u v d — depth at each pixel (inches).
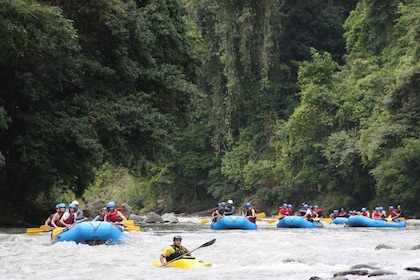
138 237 1756.9
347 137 4436.5
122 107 2297.0
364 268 1084.5
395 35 4940.9
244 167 5310.0
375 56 5049.2
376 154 4028.1
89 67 2309.3
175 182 5777.6
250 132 5472.4
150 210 5895.7
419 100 3892.7
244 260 1267.2
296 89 5733.3
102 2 2231.8
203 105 5433.1
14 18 1860.2
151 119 2338.8
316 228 2628.0
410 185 3944.4
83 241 1534.2
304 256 1321.4
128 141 2378.2
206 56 5290.4
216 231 2282.2
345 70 5039.4
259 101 5462.6
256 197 5305.1
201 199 5861.2
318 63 5019.7
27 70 2161.7
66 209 1891.0
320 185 4734.3
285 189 5068.9
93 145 2144.4
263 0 5295.3
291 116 4825.3
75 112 2246.6
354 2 6117.1
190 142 5713.6
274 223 3272.6
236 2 5310.0
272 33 5324.8
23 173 2416.3
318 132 4712.1
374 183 4549.7
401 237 1919.3
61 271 1117.7
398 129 3897.6
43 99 2222.0
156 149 2397.9
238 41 5319.9
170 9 2802.7
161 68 2544.3
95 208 3390.7
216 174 5644.7
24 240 1670.8
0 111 2009.1
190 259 1186.0
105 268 1152.2
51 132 2155.5
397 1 4945.9
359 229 2551.7
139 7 2760.8
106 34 2381.9
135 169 2593.5
